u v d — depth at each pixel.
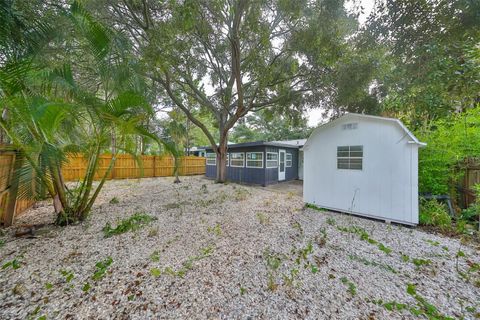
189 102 9.67
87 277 2.11
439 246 2.93
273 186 8.88
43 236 3.13
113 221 3.88
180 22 3.99
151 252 2.66
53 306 1.70
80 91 2.88
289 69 6.03
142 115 3.37
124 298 1.81
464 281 2.12
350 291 1.95
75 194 4.22
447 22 2.95
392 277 2.19
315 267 2.35
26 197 2.79
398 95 4.42
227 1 4.21
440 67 3.20
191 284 2.02
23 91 2.62
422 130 4.55
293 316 1.65
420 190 4.29
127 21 5.57
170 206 5.02
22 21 2.50
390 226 3.77
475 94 3.64
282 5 4.01
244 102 8.27
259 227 3.64
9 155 3.53
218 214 4.43
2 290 1.88
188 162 13.24
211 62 7.38
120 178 10.58
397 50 3.55
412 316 1.66
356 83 4.84
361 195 4.29
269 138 22.09
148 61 4.49
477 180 3.89
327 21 4.09
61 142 3.40
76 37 3.52
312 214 4.50
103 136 3.47
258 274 2.21
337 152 4.66
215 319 1.61
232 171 10.59
